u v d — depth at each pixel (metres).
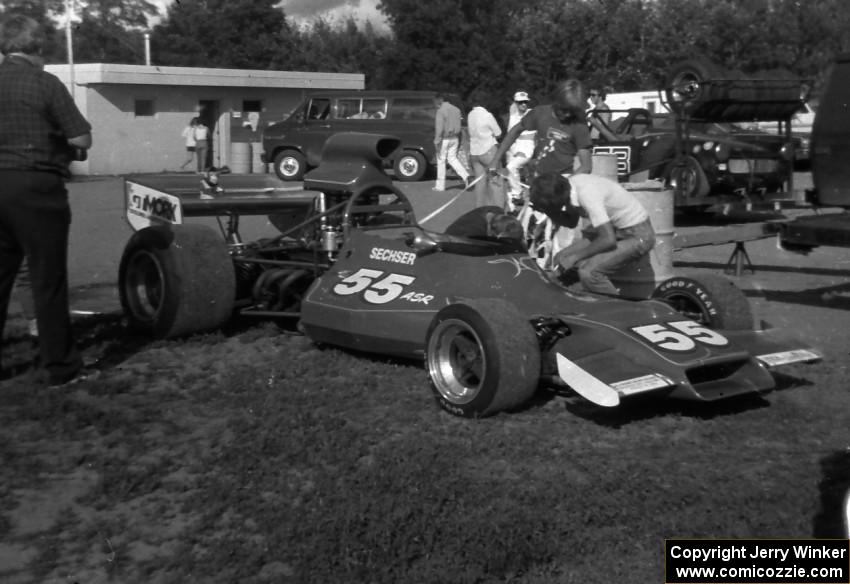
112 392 5.78
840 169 7.79
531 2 41.78
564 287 6.09
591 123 14.91
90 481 4.55
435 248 6.11
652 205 7.89
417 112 22.80
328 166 7.36
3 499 4.34
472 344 5.31
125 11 45.34
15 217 5.60
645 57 38.34
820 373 6.21
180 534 3.98
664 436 5.09
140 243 6.93
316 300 6.52
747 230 9.00
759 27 36.00
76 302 8.43
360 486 4.33
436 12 40.47
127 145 28.52
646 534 3.95
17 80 5.50
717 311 5.93
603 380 4.93
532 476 4.51
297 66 48.94
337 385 5.87
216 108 30.91
